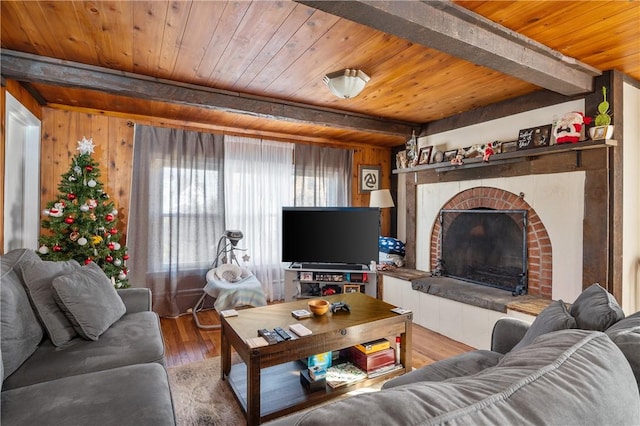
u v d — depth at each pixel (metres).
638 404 0.67
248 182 4.33
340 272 3.96
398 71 2.62
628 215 2.63
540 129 2.91
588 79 2.55
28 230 3.14
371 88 2.98
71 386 1.36
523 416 0.53
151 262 3.72
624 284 2.58
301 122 3.54
